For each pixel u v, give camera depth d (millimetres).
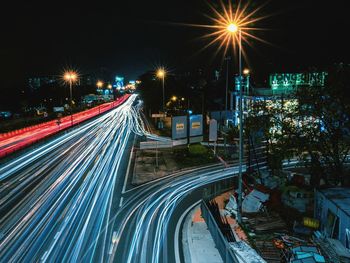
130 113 95812
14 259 15195
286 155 23031
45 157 38188
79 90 165375
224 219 19641
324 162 23219
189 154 37844
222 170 32312
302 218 19094
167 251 15734
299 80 46125
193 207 22062
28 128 62938
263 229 17531
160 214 20781
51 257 15281
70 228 18578
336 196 17281
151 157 37938
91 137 53219
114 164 34656
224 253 14227
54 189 26047
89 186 26938
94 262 14742
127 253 15562
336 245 14828
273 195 22031
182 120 39938
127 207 22047
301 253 13875
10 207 22125
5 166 33938
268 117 23938
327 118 21234
